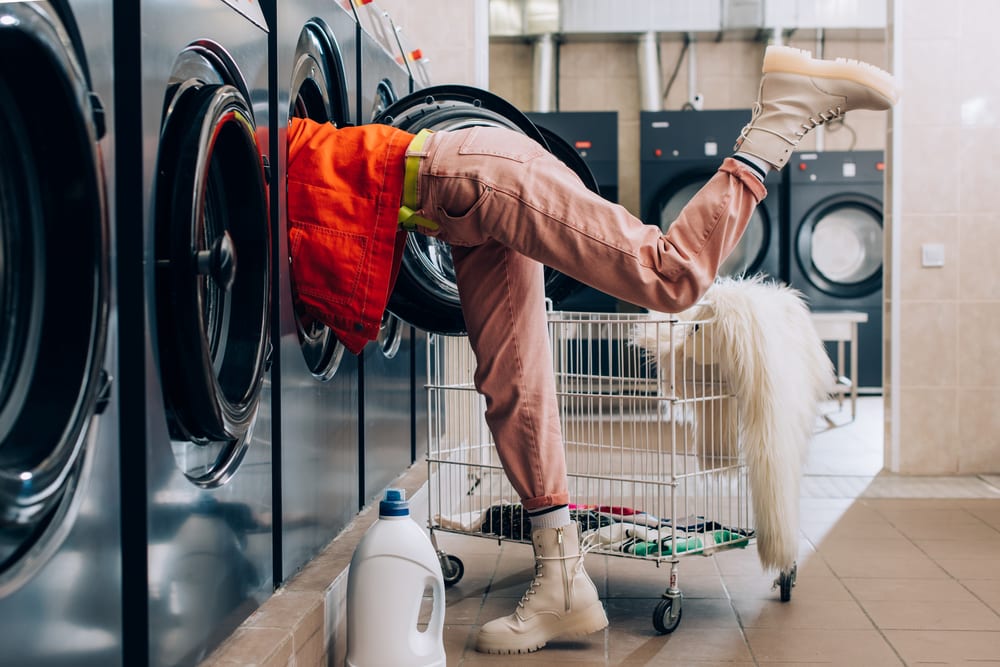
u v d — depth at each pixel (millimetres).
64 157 1039
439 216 1734
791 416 2219
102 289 1078
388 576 1673
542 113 6211
